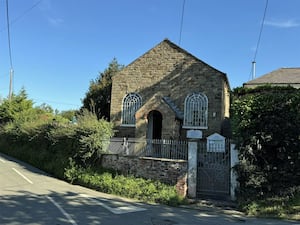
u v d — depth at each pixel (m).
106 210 10.71
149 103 23.11
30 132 26.11
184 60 25.31
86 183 16.28
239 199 13.33
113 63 38.19
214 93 24.03
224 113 25.67
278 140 13.39
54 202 11.36
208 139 15.34
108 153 17.52
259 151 13.75
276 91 19.02
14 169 20.00
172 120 22.36
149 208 11.87
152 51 26.45
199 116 24.16
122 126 26.44
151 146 16.61
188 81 24.92
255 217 11.45
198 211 12.20
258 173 13.38
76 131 18.70
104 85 36.28
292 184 12.97
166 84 25.61
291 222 10.57
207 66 24.50
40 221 8.55
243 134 14.07
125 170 16.64
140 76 26.55
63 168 18.42
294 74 25.75
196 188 14.91
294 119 13.34
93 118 19.12
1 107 37.41
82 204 11.44
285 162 13.23
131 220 9.44
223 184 14.69
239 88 20.09
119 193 14.61
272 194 13.03
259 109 13.88
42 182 16.19
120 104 26.81
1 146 32.19
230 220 10.62
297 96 13.54
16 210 9.73
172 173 15.12
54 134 21.41
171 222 9.59
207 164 15.14
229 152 14.79
